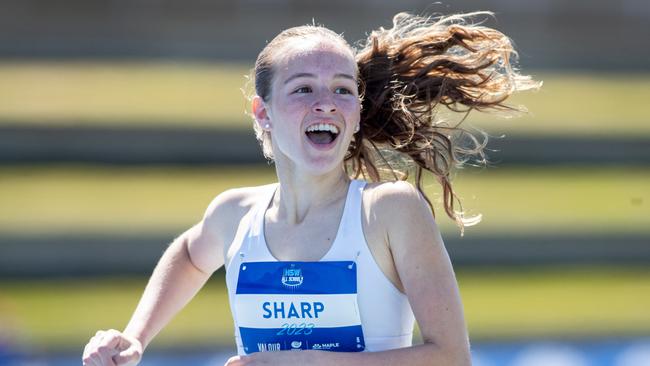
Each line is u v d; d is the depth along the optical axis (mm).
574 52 65250
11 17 65500
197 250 10961
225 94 52719
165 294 10984
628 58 65312
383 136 11250
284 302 9758
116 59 59531
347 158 11359
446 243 38656
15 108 47625
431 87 11344
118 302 33656
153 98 51031
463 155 12602
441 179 11375
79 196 40688
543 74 61906
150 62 59281
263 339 9898
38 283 36031
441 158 11352
